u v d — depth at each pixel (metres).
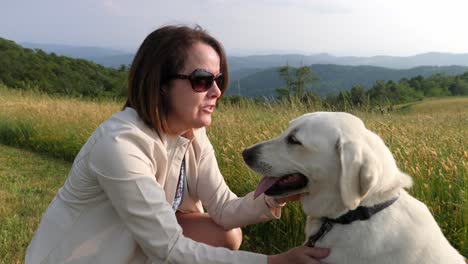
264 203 1.50
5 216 2.43
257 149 1.43
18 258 1.94
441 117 3.74
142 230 1.25
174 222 1.26
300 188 1.40
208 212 1.60
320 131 1.33
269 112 3.91
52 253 1.29
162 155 1.33
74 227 1.30
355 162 1.24
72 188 1.29
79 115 5.03
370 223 1.25
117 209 1.26
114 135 1.25
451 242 1.80
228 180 2.43
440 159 2.01
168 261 1.25
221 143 2.87
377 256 1.23
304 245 1.38
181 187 1.51
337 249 1.28
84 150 1.28
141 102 1.32
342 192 1.24
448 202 1.82
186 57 1.32
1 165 3.95
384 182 1.26
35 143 4.77
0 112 5.77
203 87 1.34
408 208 1.28
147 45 1.33
